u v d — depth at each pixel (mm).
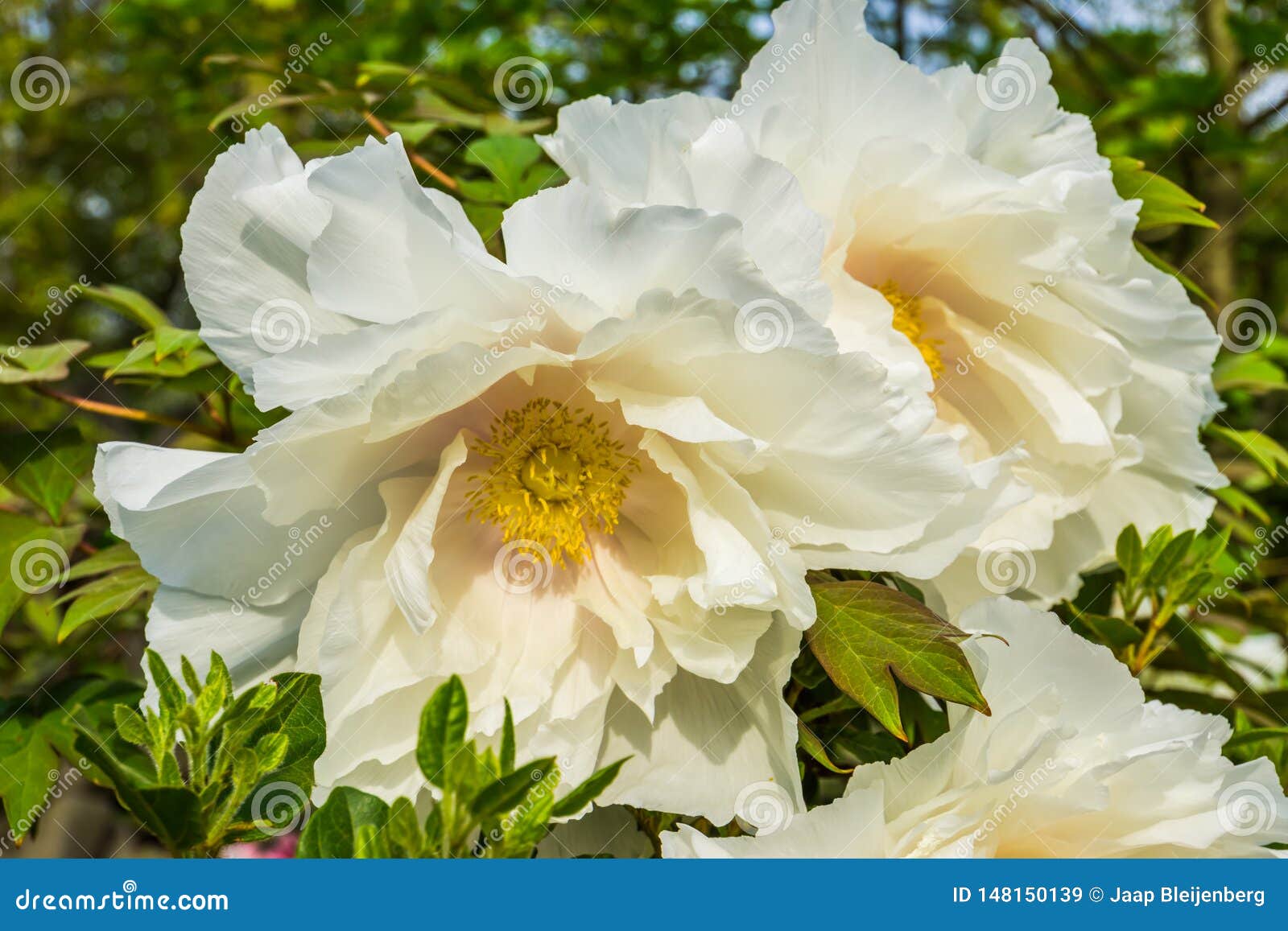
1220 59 1256
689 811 566
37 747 620
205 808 505
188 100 1124
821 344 545
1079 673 557
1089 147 623
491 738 569
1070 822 563
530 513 598
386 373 537
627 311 557
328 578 559
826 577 577
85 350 702
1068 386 626
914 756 551
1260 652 826
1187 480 646
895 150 591
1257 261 1585
